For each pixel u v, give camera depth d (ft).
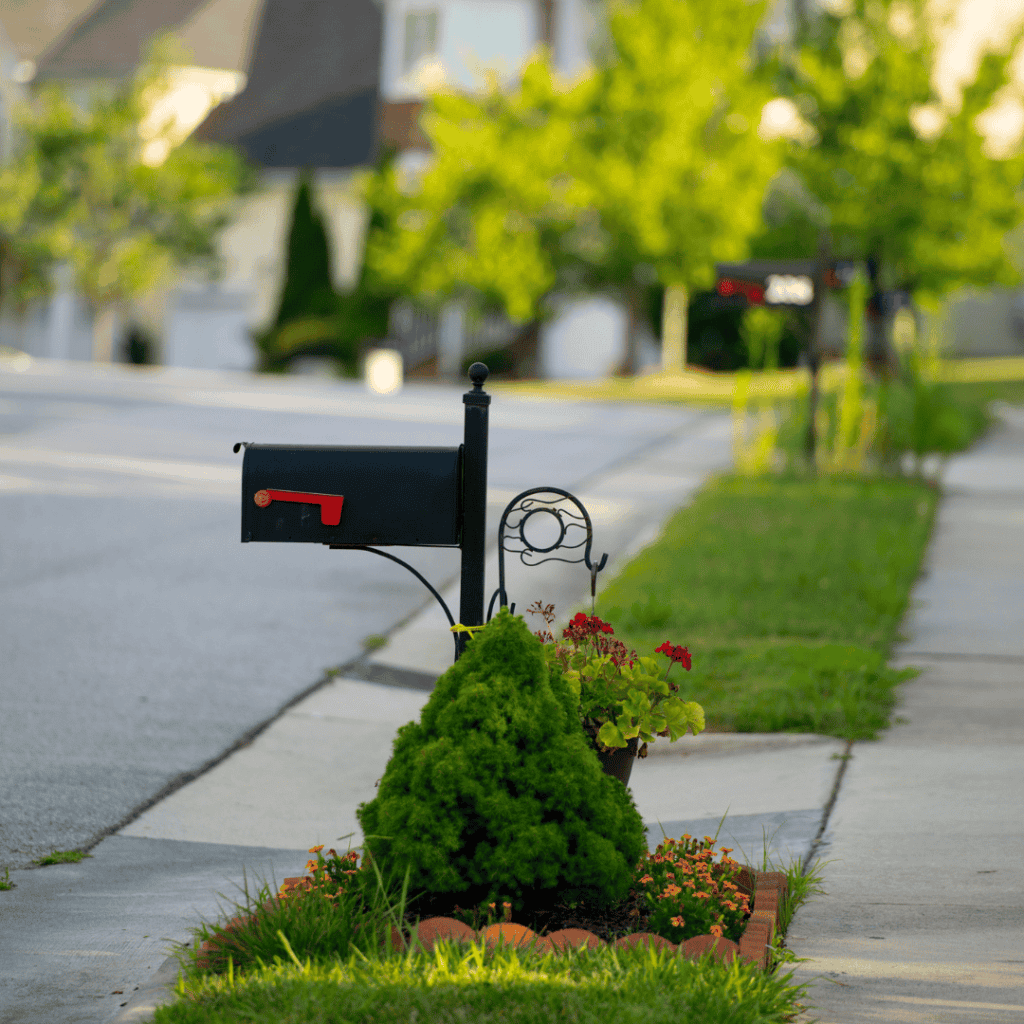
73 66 362.74
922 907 37.68
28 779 53.06
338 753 59.00
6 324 353.31
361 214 326.44
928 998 31.45
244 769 56.24
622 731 35.76
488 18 325.83
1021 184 238.48
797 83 229.04
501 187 264.52
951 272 231.71
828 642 70.13
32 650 73.00
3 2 375.04
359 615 84.02
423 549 105.29
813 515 109.70
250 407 192.75
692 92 252.01
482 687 33.58
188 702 65.05
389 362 242.17
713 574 86.58
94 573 92.43
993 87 220.43
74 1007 32.48
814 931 36.01
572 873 33.27
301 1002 28.14
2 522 108.27
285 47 368.89
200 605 84.89
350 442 162.30
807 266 137.08
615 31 259.39
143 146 328.70
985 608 80.28
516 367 317.01
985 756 52.75
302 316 319.27
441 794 33.14
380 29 360.48
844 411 136.98
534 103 266.36
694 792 51.34
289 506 37.01
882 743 55.21
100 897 41.09
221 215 334.03
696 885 34.71
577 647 37.99
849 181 230.68
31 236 322.14
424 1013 27.58
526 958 30.45
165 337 357.82
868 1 221.46
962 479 134.82
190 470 138.10
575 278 279.28
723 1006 28.12
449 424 185.26
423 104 321.73
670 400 234.99
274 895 39.11
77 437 156.25
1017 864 40.93
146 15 373.40
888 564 87.71
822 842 43.68
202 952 32.99
